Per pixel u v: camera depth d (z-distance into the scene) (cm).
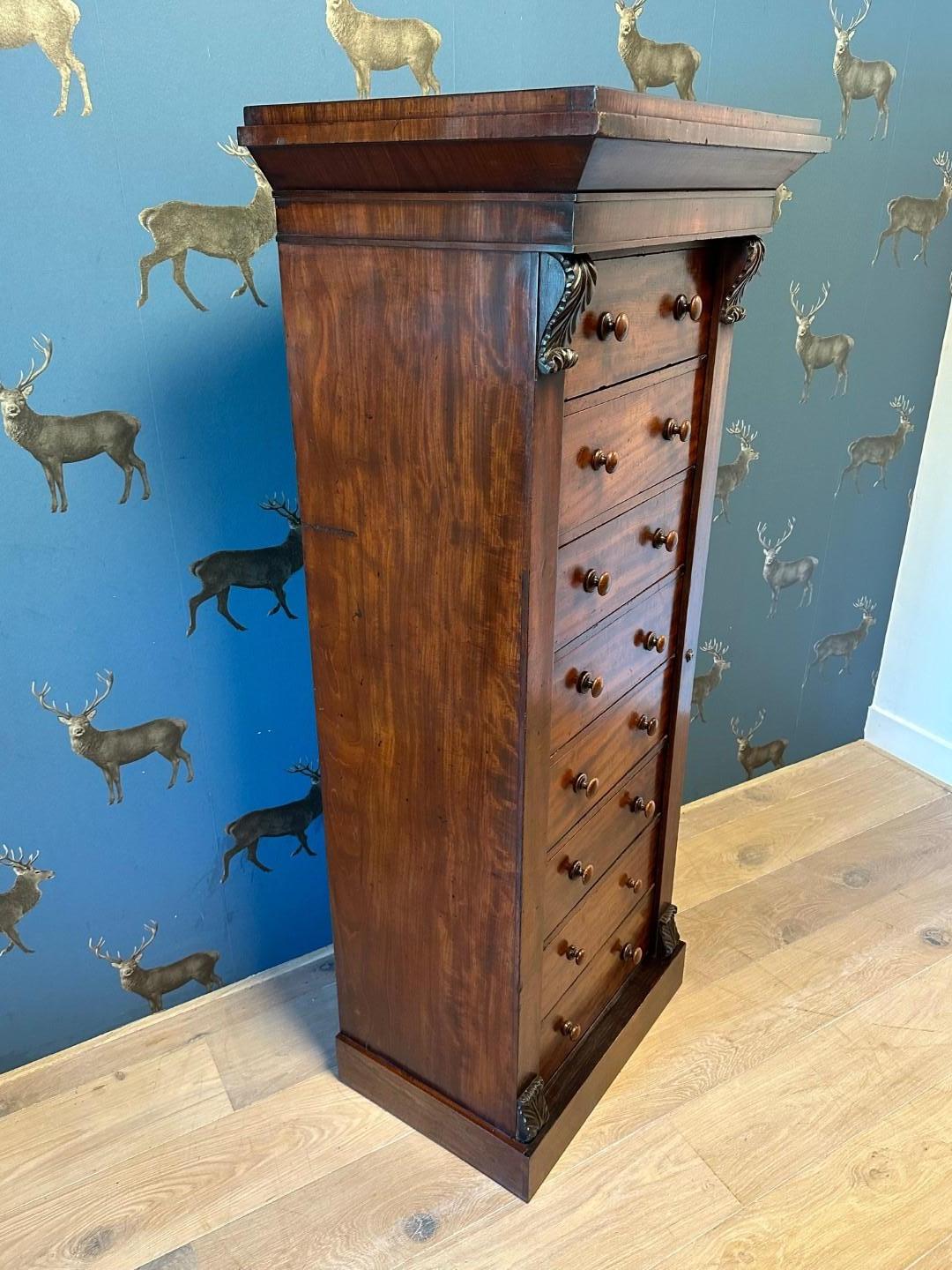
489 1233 131
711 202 105
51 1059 158
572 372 98
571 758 122
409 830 124
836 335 200
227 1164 141
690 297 118
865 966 177
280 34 123
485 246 88
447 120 81
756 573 213
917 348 215
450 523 103
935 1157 141
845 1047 159
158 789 153
